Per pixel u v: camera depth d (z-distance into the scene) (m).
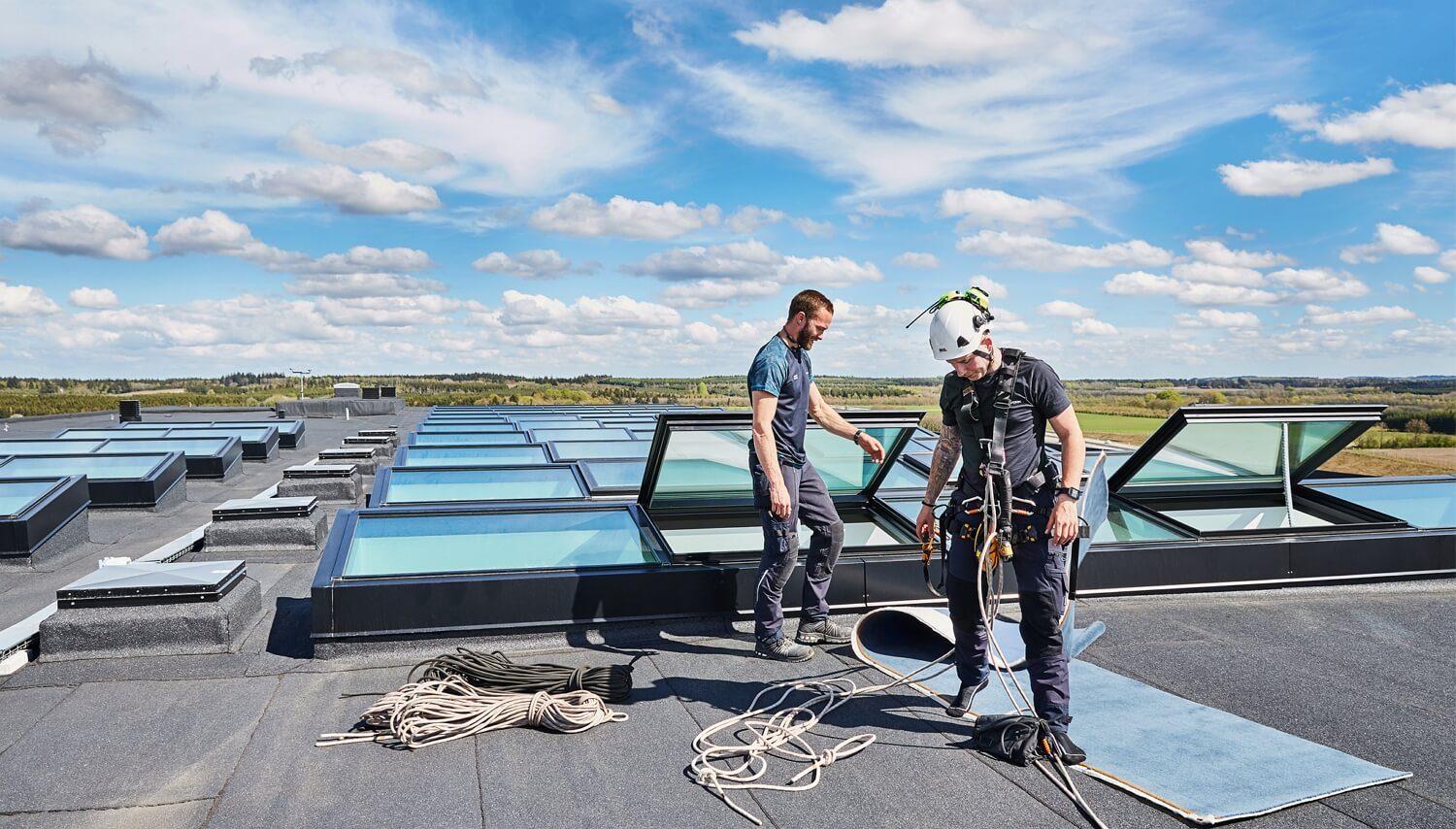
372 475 13.55
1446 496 7.73
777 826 3.01
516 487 8.43
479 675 4.11
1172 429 6.66
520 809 3.13
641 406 34.53
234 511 7.88
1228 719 3.91
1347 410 6.73
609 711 3.95
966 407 3.63
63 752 3.60
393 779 3.36
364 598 4.75
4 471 10.87
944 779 3.36
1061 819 3.06
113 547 8.73
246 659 4.74
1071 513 3.40
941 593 4.21
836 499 7.57
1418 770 3.46
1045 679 3.54
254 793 3.25
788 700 4.18
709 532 7.12
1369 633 5.27
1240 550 6.04
